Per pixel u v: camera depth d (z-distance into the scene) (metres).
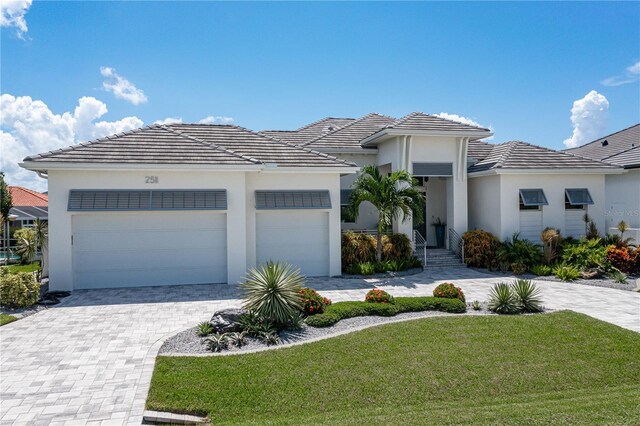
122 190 16.05
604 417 5.99
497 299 12.48
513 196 21.19
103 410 6.81
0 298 12.91
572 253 19.25
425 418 6.17
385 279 18.09
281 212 18.28
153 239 16.56
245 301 11.27
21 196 37.19
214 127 20.61
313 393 7.39
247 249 17.77
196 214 16.91
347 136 24.41
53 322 11.69
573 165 21.50
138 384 7.75
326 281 17.62
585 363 8.70
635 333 10.34
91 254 16.06
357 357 8.85
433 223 24.97
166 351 9.34
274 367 8.34
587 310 12.82
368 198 19.14
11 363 8.72
